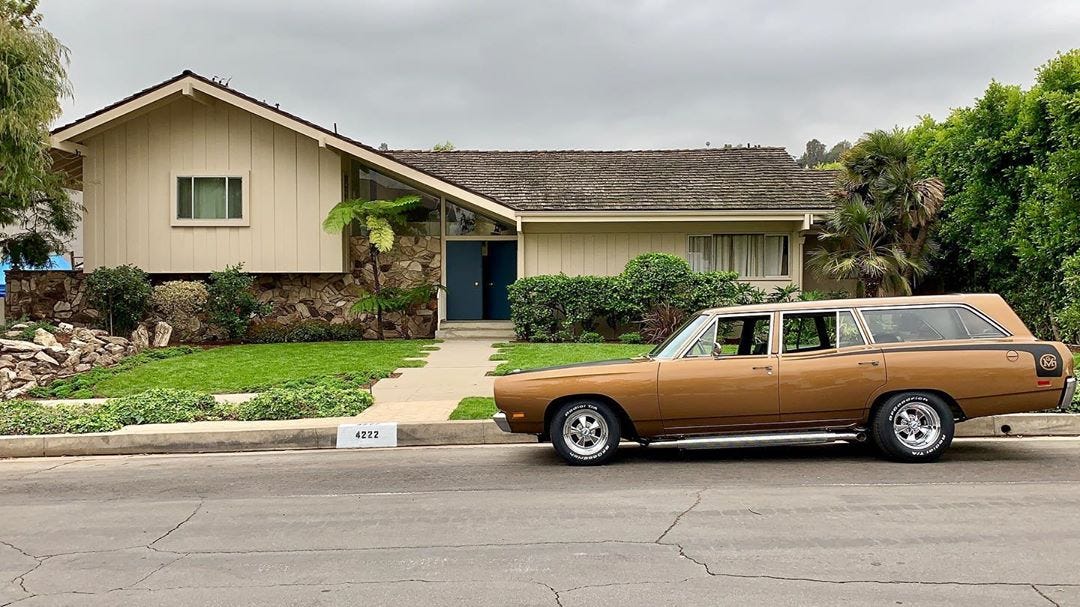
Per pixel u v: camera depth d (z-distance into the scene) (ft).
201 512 22.27
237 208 67.15
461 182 72.54
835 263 60.90
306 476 26.94
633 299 62.49
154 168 66.64
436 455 30.32
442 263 71.61
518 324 63.67
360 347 59.98
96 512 22.53
